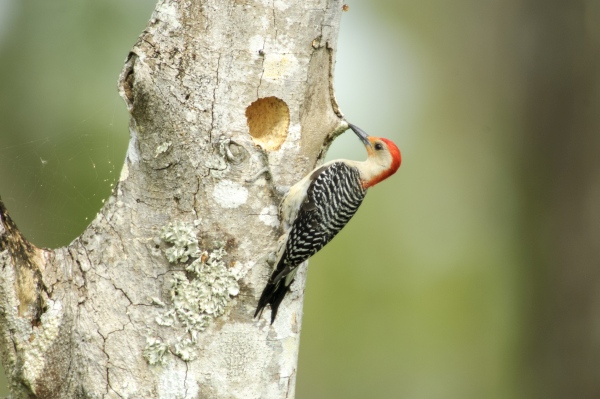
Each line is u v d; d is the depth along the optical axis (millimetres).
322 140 8352
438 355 17047
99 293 7598
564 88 13688
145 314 7547
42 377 7398
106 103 13422
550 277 13555
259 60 7773
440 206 17516
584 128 13500
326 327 16844
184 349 7504
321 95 8305
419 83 18016
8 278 7234
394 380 16828
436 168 17750
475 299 17062
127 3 14023
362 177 9398
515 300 14828
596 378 13117
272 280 7637
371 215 17359
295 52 7922
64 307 7527
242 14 7695
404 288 17047
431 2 18219
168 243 7551
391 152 9500
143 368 7512
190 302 7539
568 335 13367
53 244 12250
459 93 17875
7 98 13320
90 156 12922
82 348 7516
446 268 17203
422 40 18156
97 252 7688
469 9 17906
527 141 14164
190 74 7535
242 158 7660
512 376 14625
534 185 13922
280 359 7871
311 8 7957
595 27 13531
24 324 7336
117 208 7699
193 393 7512
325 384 16719
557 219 13578
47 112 13281
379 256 17109
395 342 16953
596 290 13219
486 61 17484
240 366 7641
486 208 17391
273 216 7867
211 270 7582
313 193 8281
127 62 7469
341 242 17141
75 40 13750
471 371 16938
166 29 7512
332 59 8289
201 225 7586
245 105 7742
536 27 14070
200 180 7582
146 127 7457
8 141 13031
